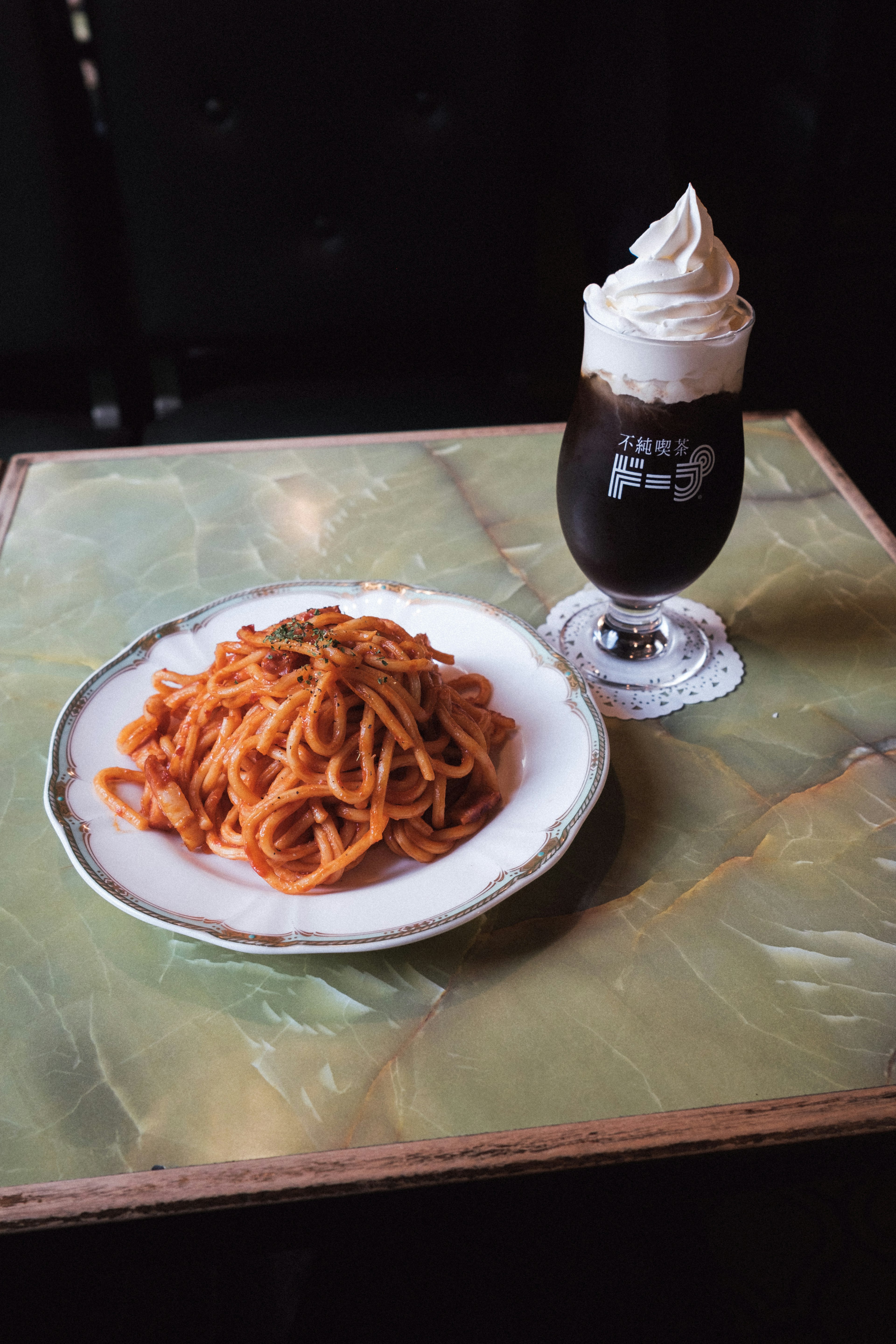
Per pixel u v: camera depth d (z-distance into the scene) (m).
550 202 2.30
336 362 1.21
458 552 0.70
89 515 0.74
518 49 1.01
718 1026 0.45
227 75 1.00
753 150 2.32
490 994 0.47
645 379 0.52
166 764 0.54
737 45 2.27
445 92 1.03
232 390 1.15
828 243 2.20
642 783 0.55
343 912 0.47
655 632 0.63
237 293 1.10
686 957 0.48
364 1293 0.57
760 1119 0.42
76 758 0.54
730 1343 0.57
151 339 1.12
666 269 0.52
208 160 1.03
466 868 0.49
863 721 0.59
